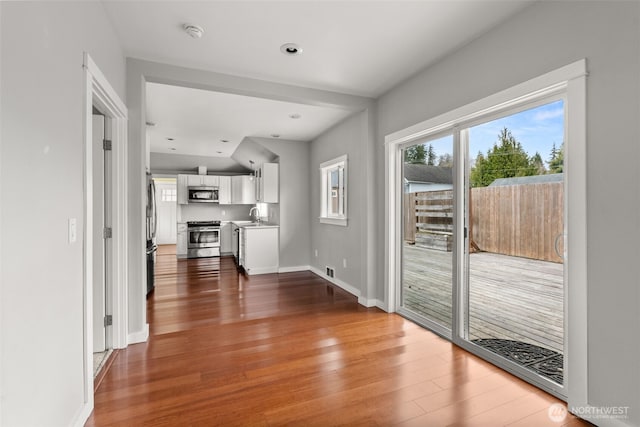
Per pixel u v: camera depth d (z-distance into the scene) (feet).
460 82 8.27
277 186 18.98
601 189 5.33
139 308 8.94
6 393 3.37
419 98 9.78
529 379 6.90
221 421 5.69
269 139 18.57
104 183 8.34
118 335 8.50
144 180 8.96
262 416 5.83
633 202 4.96
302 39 7.90
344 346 8.75
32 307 3.90
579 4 5.62
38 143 4.02
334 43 8.09
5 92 3.34
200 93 11.43
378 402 6.23
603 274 5.33
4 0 3.33
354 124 14.03
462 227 8.75
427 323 10.16
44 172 4.18
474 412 5.92
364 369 7.50
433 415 5.84
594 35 5.40
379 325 10.32
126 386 6.76
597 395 5.44
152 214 14.66
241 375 7.23
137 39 7.83
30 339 3.85
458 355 8.21
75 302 5.20
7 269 3.40
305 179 19.38
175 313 11.53
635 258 4.96
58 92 4.57
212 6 6.60
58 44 4.56
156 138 18.43
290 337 9.36
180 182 24.77
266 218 22.70
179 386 6.78
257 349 8.56
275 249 18.85
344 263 15.08
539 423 5.59
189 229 24.09
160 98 11.92
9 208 3.43
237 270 19.51
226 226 25.62
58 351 4.60
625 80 5.01
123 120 8.39
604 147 5.28
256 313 11.53
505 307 7.64
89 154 5.63
